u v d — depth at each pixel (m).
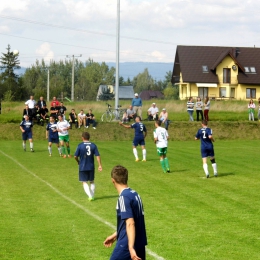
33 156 28.62
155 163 25.80
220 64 84.06
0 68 116.25
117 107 42.75
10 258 10.37
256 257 10.46
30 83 128.62
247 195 17.31
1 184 19.62
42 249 11.02
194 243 11.48
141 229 7.35
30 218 14.02
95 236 12.10
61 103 39.34
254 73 85.06
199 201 16.30
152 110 42.56
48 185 19.39
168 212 14.69
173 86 147.88
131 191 7.39
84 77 150.12
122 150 31.92
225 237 12.00
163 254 10.61
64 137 27.97
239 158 28.00
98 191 18.17
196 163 25.80
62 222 13.54
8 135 39.12
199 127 41.06
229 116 48.41
